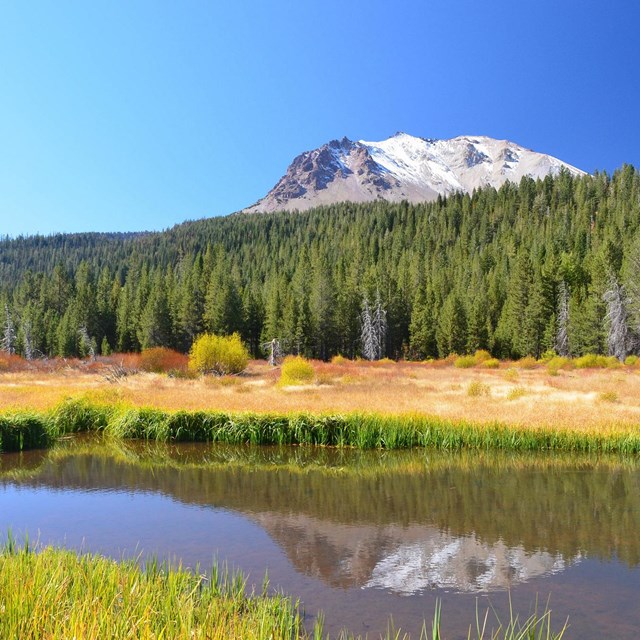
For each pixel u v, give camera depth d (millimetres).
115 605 4809
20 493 11156
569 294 70500
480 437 16000
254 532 8617
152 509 9953
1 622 3961
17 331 79938
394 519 9359
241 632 4395
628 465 13820
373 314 81250
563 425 16234
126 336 87750
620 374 37875
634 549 7781
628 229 96188
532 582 6625
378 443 15984
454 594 6238
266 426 16734
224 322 79812
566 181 146625
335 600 6008
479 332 74438
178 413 17234
